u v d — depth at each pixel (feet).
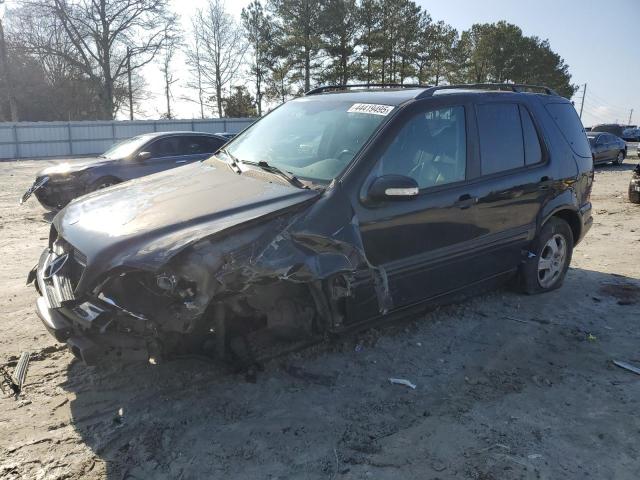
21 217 32.89
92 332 9.91
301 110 15.30
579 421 10.89
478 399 11.66
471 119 14.71
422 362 13.28
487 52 177.99
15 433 10.18
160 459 9.53
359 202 11.76
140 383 11.95
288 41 147.33
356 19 148.36
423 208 12.96
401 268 12.75
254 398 11.46
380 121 12.90
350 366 12.94
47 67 163.84
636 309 17.06
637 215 34.40
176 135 37.58
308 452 9.78
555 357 13.71
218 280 9.51
